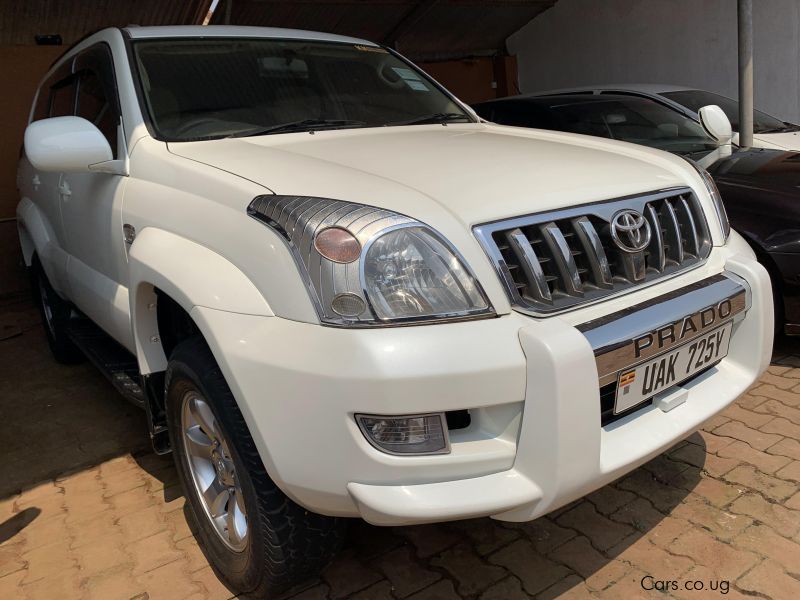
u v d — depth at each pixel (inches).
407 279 63.5
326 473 64.2
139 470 116.8
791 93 288.4
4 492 113.0
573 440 63.1
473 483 63.7
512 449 64.7
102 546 95.9
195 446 87.4
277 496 72.3
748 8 177.3
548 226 70.4
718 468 103.8
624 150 97.7
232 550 82.7
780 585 79.2
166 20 299.9
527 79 420.8
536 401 62.7
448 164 80.2
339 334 62.2
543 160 83.4
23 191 167.5
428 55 418.3
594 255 71.9
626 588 80.7
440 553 90.0
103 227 105.0
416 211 66.6
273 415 65.6
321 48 124.9
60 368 170.9
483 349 62.3
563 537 91.3
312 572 78.2
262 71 112.7
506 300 65.4
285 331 64.9
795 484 98.1
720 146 159.8
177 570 89.8
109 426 135.3
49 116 147.6
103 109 111.5
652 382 74.3
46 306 168.1
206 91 105.3
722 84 313.7
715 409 80.3
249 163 80.7
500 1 370.6
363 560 89.5
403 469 62.3
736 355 87.4
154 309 92.2
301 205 67.6
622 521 93.4
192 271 74.7
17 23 262.5
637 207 77.9
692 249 85.0
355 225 64.4
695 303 77.9
